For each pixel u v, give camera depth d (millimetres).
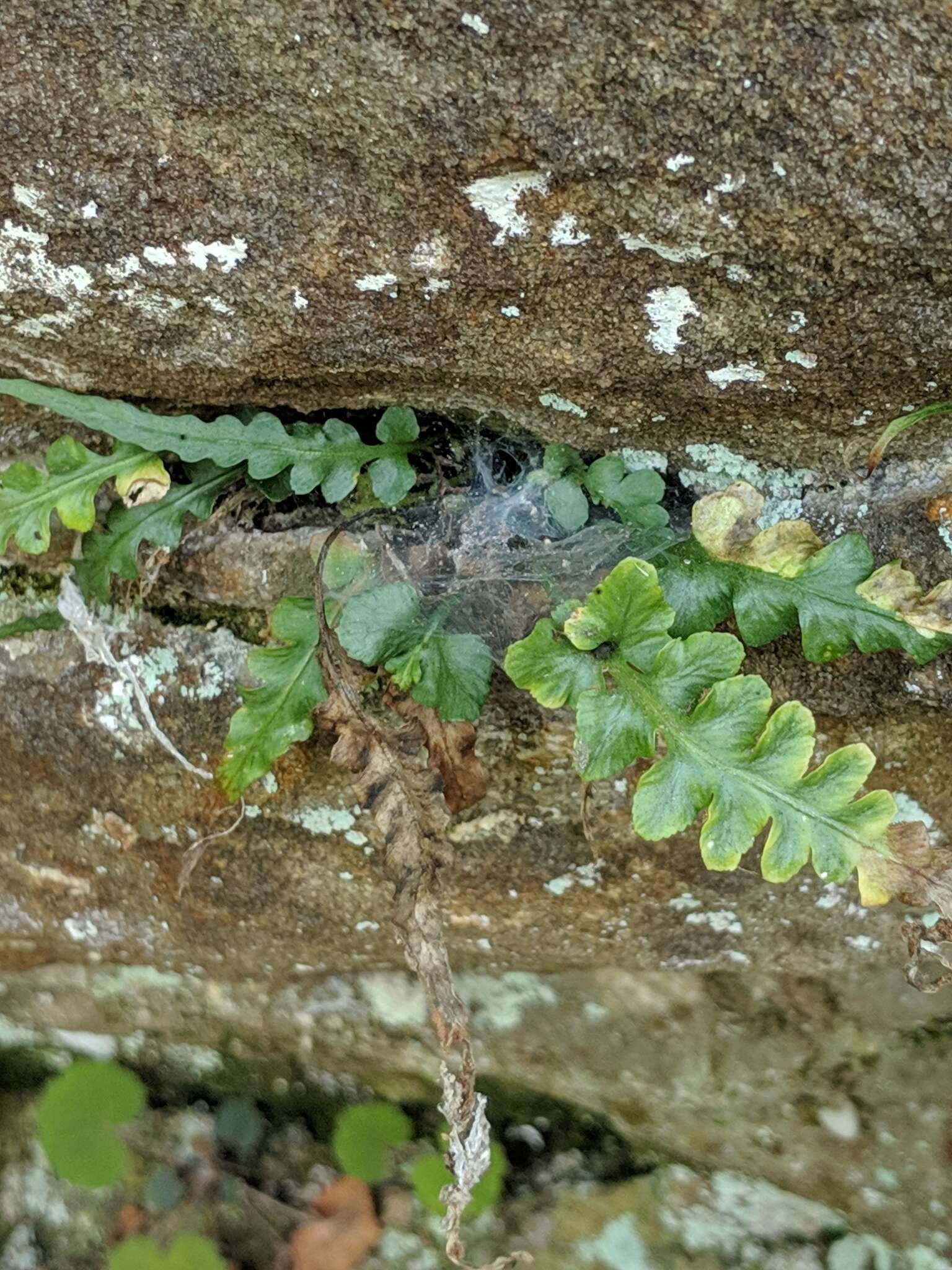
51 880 285
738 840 186
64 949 303
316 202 175
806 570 195
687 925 261
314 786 242
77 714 243
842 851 183
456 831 243
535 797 236
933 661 206
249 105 167
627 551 208
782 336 179
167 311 194
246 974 299
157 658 232
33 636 238
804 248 167
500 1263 204
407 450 212
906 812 228
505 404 204
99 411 208
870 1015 276
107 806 259
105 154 174
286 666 204
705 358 186
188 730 237
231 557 222
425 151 167
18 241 186
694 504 205
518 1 151
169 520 217
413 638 199
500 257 177
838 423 194
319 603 202
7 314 198
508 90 159
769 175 160
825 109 154
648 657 190
